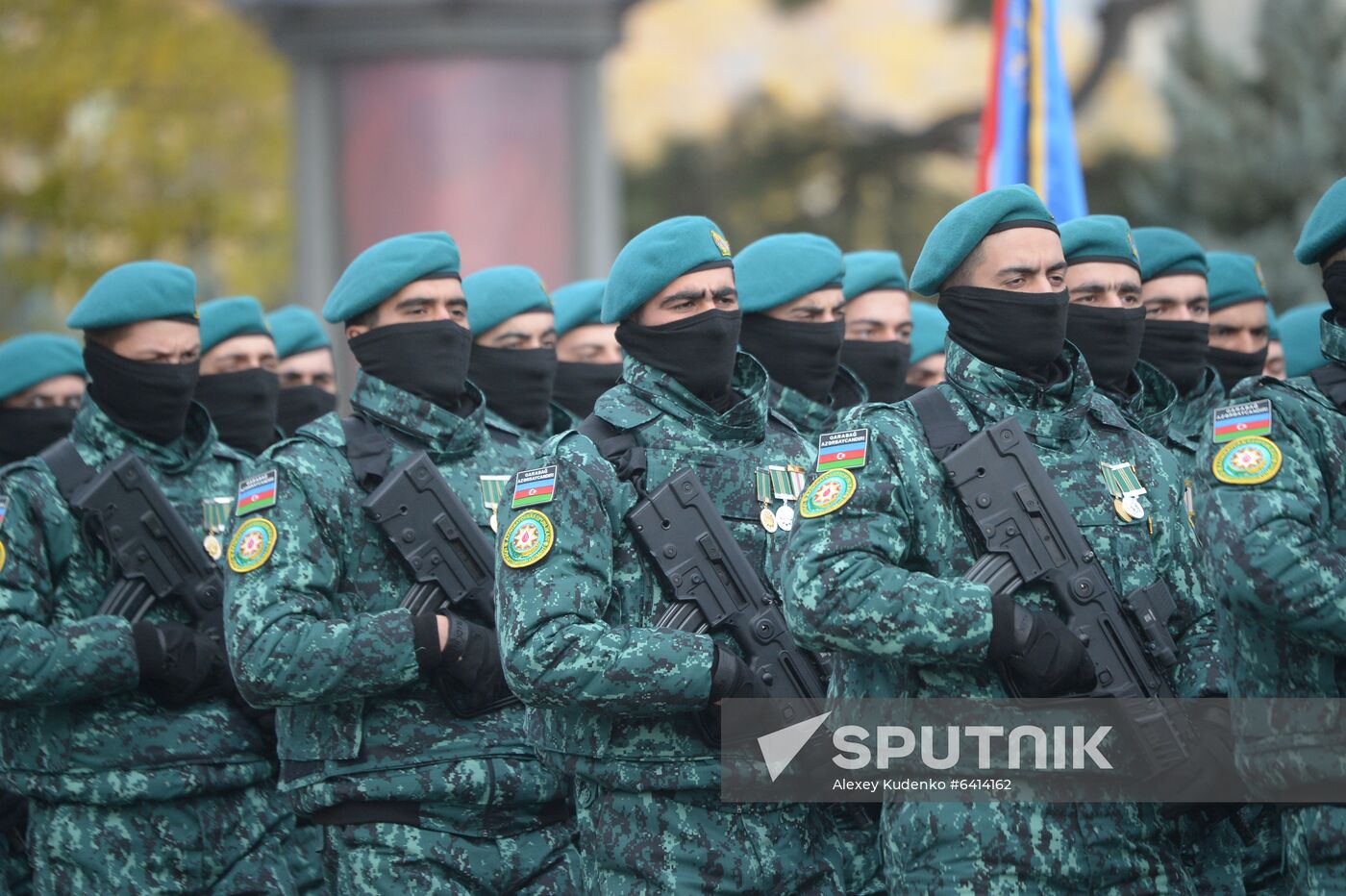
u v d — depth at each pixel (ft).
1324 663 54.65
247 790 73.41
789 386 79.10
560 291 99.40
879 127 274.36
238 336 87.40
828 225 275.80
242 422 87.51
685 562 60.44
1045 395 58.29
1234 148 206.39
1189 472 76.95
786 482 63.46
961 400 58.44
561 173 157.89
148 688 70.90
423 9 153.07
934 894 55.47
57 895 71.31
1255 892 71.92
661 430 62.39
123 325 73.87
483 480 69.51
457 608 66.39
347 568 65.87
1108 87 272.31
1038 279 57.82
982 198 58.13
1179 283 81.92
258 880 72.79
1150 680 56.34
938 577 56.49
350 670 62.54
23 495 71.20
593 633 58.29
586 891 61.62
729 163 277.03
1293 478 54.49
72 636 68.85
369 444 67.26
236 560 64.59
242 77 224.53
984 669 55.77
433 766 64.64
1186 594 59.21
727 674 58.23
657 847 59.67
